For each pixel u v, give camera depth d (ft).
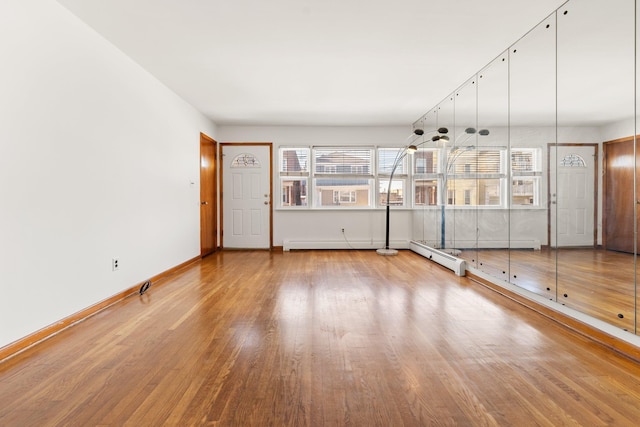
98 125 10.33
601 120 7.93
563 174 9.05
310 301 10.98
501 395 5.65
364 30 10.24
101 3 8.79
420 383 6.04
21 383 6.08
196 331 8.49
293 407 5.35
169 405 5.41
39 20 8.12
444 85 14.98
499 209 12.07
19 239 7.57
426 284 13.21
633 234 7.02
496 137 12.21
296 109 18.67
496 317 9.46
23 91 7.69
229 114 19.70
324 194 22.85
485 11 9.27
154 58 12.14
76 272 9.34
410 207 22.76
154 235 13.84
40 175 8.16
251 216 22.63
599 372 6.40
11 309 7.36
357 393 5.74
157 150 14.14
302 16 9.46
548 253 9.62
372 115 20.01
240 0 8.68
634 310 7.01
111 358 7.04
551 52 9.48
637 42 7.02
